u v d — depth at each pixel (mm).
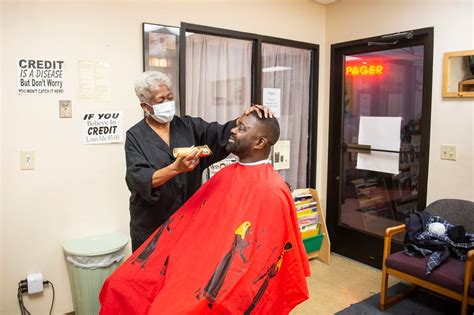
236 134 1505
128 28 2527
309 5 3457
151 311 1273
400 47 3031
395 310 2619
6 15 2160
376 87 3252
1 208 2246
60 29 2307
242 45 3111
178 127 1978
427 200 2896
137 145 1812
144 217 1891
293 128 3572
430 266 2291
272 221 1330
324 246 3459
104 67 2465
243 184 1442
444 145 2775
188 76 2842
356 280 3098
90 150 2469
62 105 2350
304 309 2646
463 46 2637
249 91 3195
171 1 2666
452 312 2590
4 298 2303
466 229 2490
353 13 3346
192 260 1384
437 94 2795
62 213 2416
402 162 3100
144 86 1808
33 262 2361
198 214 1517
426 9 2824
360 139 3418
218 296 1235
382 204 3279
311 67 3617
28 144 2275
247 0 3045
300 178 3680
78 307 2369
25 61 2225
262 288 1282
